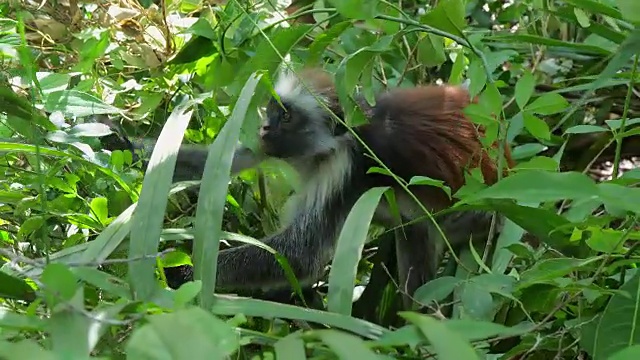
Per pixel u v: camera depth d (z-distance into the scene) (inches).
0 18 210.2
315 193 229.6
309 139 224.1
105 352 106.0
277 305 116.7
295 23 233.9
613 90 264.4
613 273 143.6
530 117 158.9
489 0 303.1
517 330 121.6
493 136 163.3
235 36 213.2
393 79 261.3
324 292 233.5
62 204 178.7
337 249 129.6
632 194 108.9
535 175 114.0
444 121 223.8
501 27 312.5
